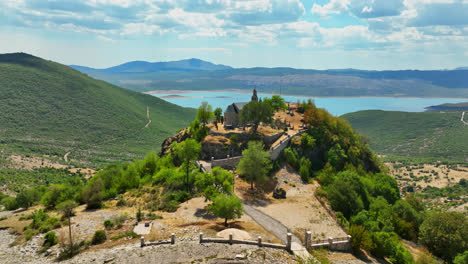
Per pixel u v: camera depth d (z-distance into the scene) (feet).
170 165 356.38
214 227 186.80
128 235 179.42
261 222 205.16
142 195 277.23
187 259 147.84
